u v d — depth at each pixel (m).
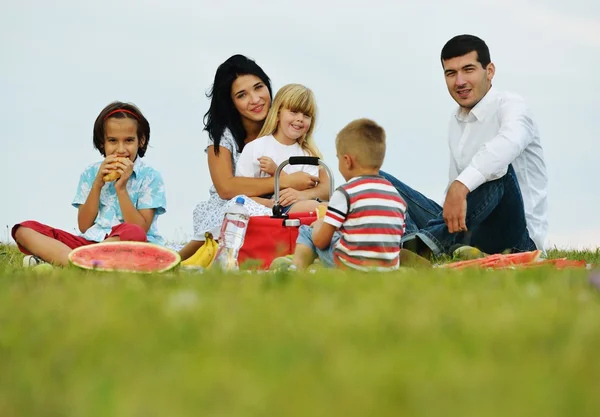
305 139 13.38
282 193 12.20
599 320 4.33
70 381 3.23
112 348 3.74
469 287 5.81
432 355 3.45
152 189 11.79
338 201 8.98
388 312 4.49
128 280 6.36
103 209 11.59
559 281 6.04
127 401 2.83
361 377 3.08
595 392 2.86
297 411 2.66
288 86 13.09
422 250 12.05
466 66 12.96
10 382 3.30
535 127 13.00
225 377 3.14
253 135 13.79
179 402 2.82
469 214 11.89
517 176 13.17
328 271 7.07
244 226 10.34
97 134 11.70
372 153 9.20
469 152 13.27
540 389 2.87
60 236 10.73
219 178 13.11
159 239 11.90
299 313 4.52
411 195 13.04
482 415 2.60
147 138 11.98
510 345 3.66
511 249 12.55
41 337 4.01
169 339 3.81
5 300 5.30
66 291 5.62
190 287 5.89
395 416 2.60
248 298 5.15
